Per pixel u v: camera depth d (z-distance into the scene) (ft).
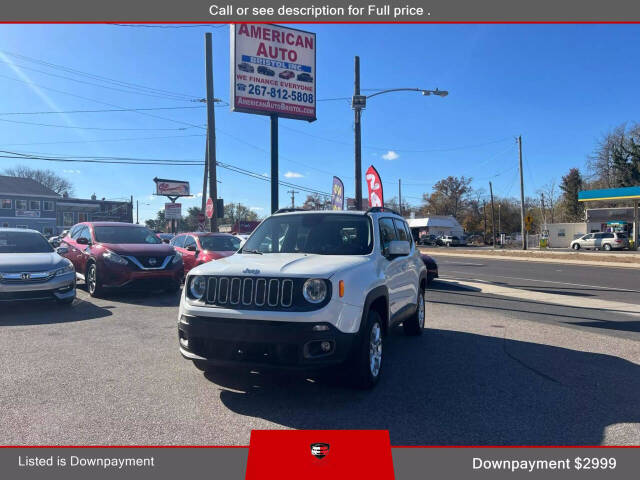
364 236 17.71
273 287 13.61
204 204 87.25
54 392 14.53
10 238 31.19
